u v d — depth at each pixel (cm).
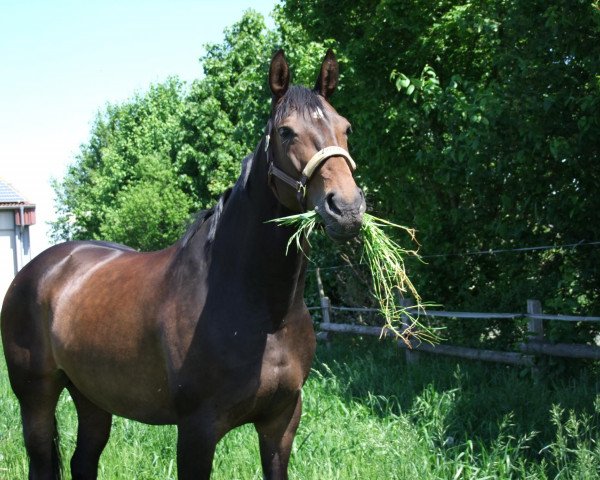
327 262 1019
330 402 520
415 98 639
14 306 367
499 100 539
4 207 2464
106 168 3027
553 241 596
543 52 529
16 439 479
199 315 273
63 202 4291
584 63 492
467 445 386
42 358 355
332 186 234
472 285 710
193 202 2194
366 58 742
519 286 608
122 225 2198
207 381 268
